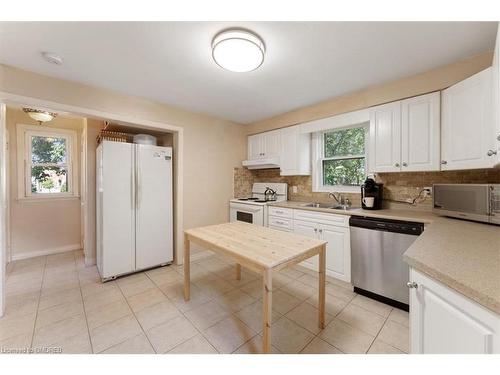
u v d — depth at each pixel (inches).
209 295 86.7
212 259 127.9
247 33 55.6
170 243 117.7
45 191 134.0
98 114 91.1
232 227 85.0
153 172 111.3
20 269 110.3
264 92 97.4
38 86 78.1
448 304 31.5
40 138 131.8
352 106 99.2
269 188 150.8
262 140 144.6
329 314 73.8
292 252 57.2
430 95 76.8
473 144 63.5
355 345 59.6
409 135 81.8
